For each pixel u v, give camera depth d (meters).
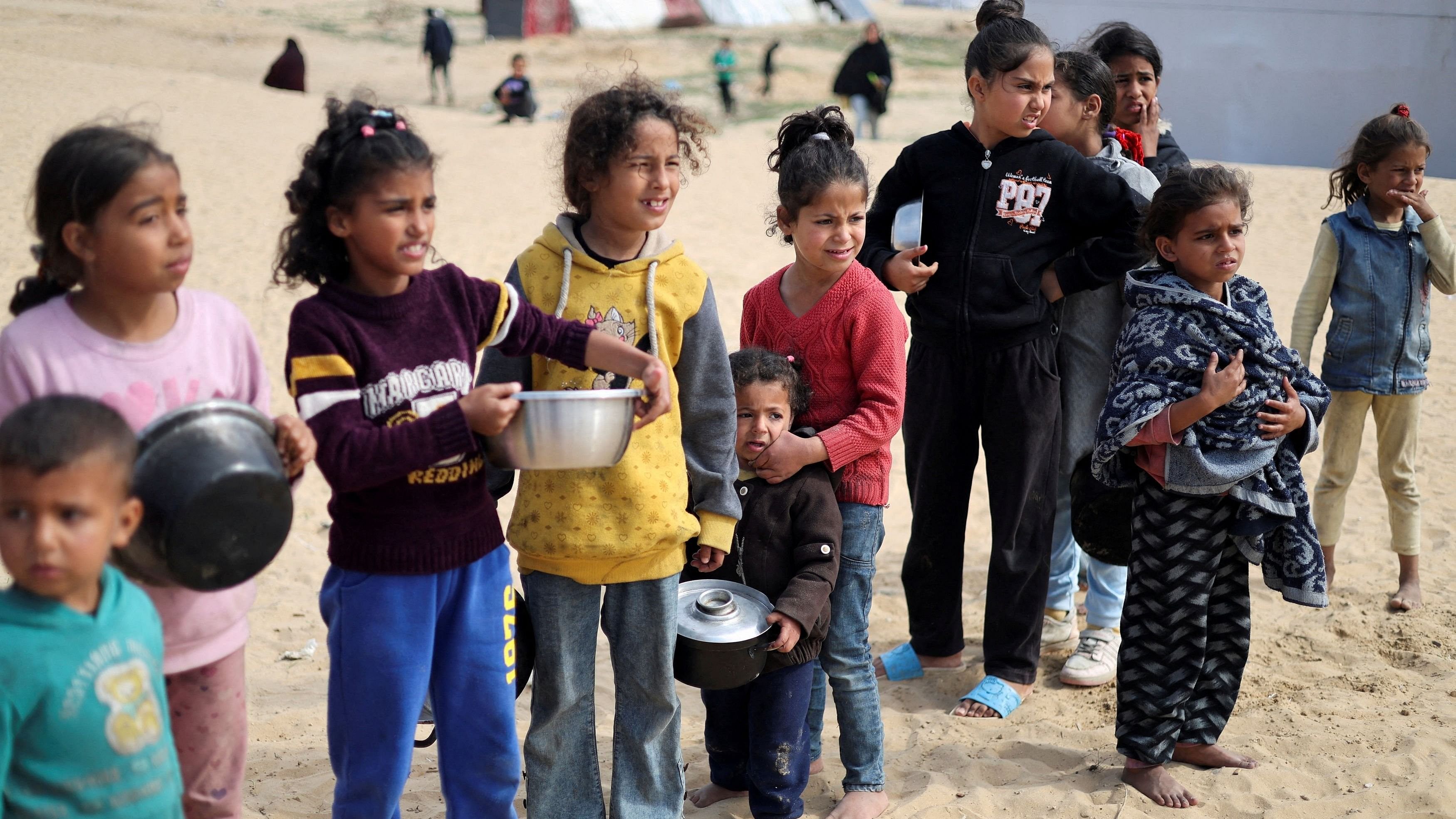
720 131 19.58
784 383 3.17
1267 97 16.09
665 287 2.88
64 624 1.91
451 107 22.80
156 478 2.06
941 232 3.92
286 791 3.42
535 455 2.44
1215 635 3.46
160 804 2.05
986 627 4.06
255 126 17.03
